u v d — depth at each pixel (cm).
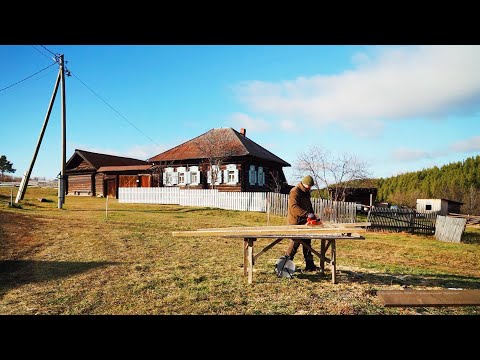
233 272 765
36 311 511
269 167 3866
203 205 2877
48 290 608
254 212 2591
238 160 3262
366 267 902
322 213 2425
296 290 634
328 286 671
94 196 3706
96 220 1605
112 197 3659
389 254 1227
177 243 1139
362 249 1311
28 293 590
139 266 791
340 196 3675
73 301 555
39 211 1847
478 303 372
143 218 1816
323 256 772
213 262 866
